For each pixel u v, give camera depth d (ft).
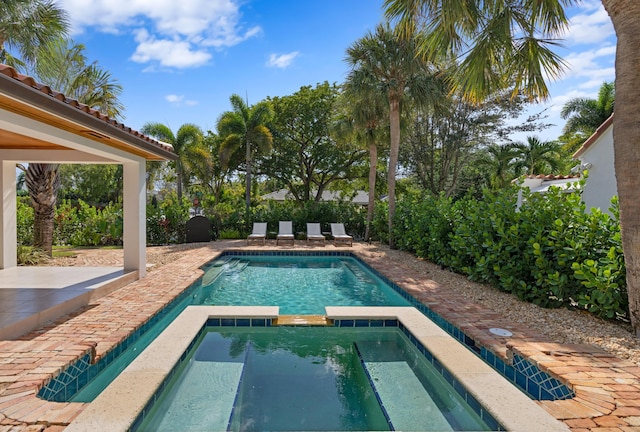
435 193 68.13
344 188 90.12
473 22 21.39
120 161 22.21
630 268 13.30
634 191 13.07
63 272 22.44
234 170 78.02
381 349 14.80
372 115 45.68
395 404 10.65
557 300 17.02
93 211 43.98
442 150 66.90
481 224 21.66
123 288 20.71
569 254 16.03
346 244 45.68
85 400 10.89
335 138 52.75
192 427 9.34
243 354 14.15
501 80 24.18
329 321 16.42
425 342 13.00
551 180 41.01
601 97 63.46
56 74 32.91
